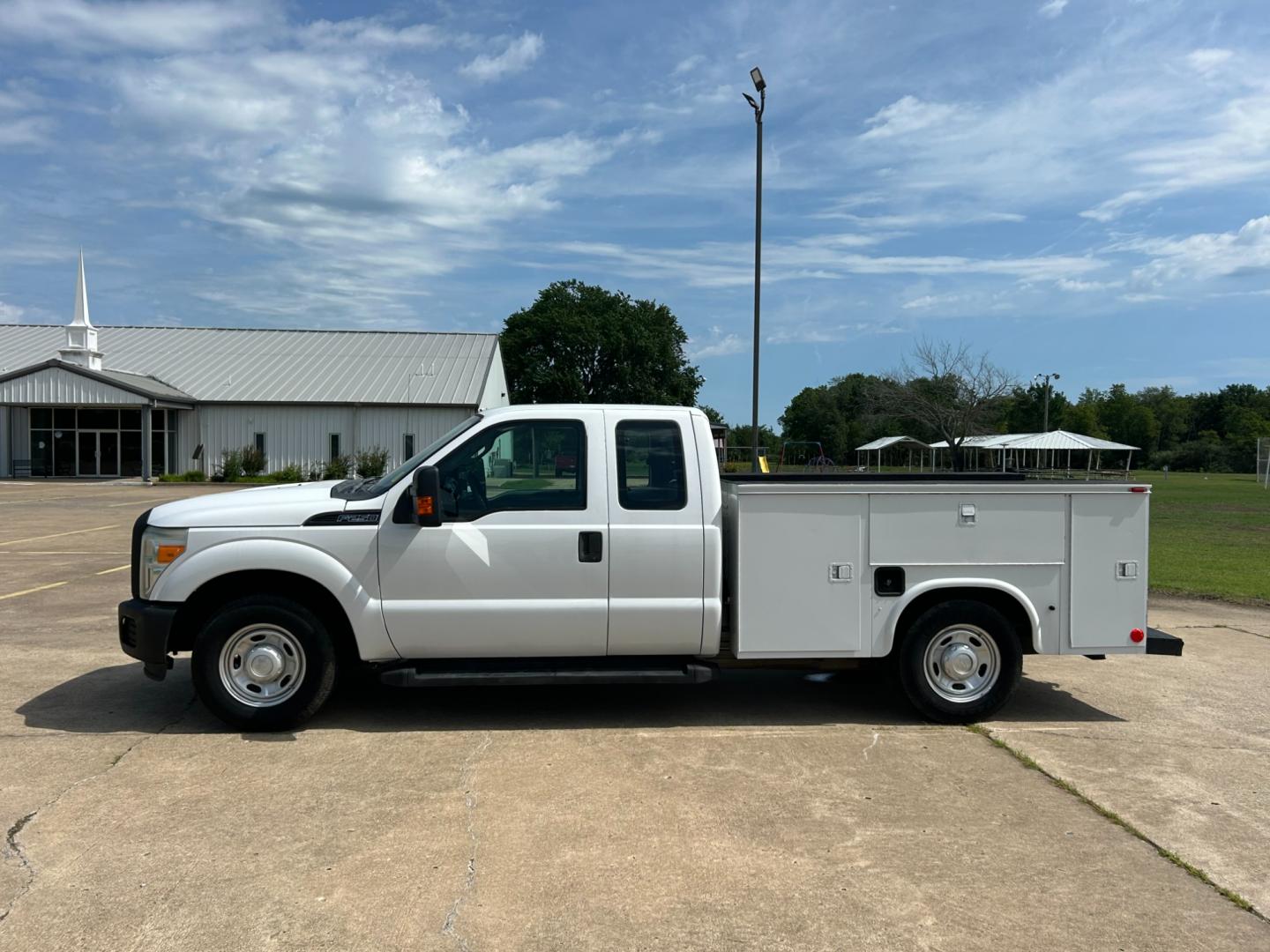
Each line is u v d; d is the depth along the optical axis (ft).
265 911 12.01
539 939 11.46
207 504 19.27
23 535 60.13
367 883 12.78
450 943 11.32
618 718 20.65
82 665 24.61
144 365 148.77
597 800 15.81
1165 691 23.73
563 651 19.30
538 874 13.15
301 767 17.17
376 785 16.31
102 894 12.37
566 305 230.07
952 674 20.26
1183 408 400.06
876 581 19.89
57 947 11.10
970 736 19.66
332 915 11.93
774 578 19.63
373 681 23.50
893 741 19.21
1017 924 12.00
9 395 128.26
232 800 15.58
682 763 17.71
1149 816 15.48
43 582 39.40
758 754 18.33
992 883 13.08
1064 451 269.23
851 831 14.73
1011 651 20.16
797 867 13.47
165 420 136.15
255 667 18.86
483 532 18.90
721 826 14.85
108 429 135.44
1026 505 20.13
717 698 22.41
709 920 11.96
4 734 18.81
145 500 95.91
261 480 134.62
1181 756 18.53
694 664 19.76
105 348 155.94
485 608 18.88
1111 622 20.40
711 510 19.43
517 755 18.06
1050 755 18.51
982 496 20.06
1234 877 13.38
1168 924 12.05
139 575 19.19
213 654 18.69
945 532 19.99
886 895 12.70
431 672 19.01
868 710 21.53
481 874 13.08
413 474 18.62
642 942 11.42
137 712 20.39
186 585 18.51
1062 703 22.50
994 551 20.11
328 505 19.03
